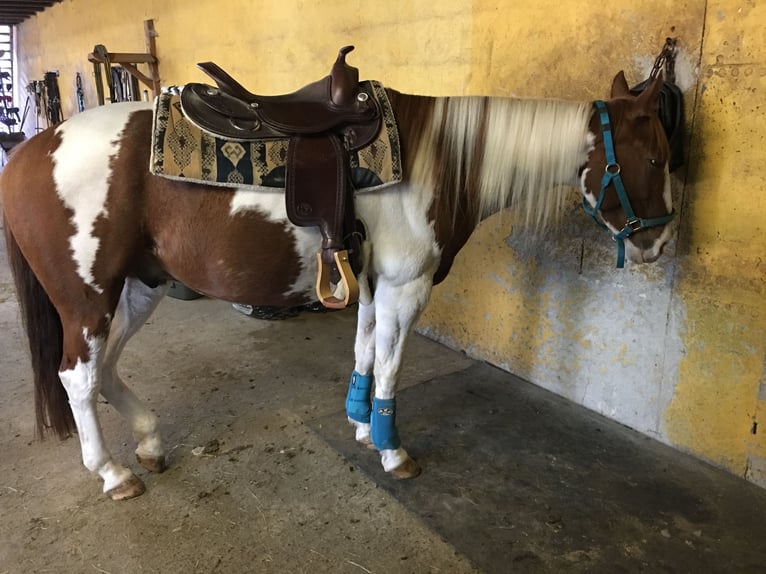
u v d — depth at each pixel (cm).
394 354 169
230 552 149
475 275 260
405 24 263
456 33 242
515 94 225
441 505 169
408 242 155
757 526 162
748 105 161
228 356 268
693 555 151
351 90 150
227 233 145
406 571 145
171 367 255
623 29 187
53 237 143
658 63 173
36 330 164
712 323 181
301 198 142
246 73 381
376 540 155
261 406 223
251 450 194
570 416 219
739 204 168
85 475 178
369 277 161
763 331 169
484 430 209
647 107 146
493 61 230
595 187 155
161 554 148
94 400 160
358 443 198
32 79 914
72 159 141
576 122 152
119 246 146
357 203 149
